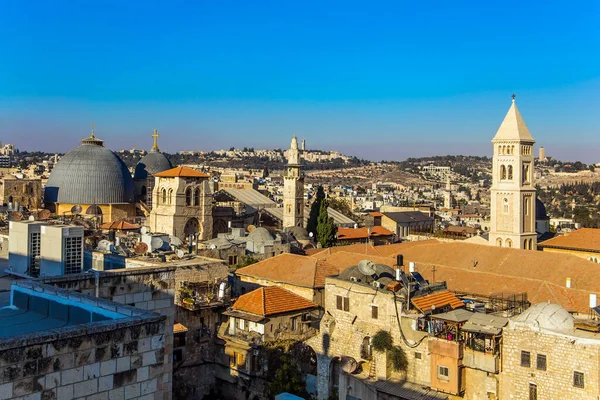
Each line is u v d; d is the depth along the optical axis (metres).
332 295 75.69
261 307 79.19
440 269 95.06
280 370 73.94
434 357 63.97
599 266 95.00
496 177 153.38
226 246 122.50
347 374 70.56
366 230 199.75
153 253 88.69
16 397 27.44
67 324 37.44
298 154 198.75
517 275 98.31
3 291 55.16
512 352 59.75
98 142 193.50
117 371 31.20
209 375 81.69
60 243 64.38
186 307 78.94
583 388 55.00
